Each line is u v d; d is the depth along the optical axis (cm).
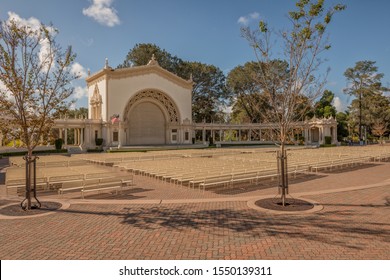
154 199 1378
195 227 929
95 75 6041
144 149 5269
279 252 720
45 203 1284
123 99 5912
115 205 1245
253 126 7294
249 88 7469
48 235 865
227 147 6450
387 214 1041
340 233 850
